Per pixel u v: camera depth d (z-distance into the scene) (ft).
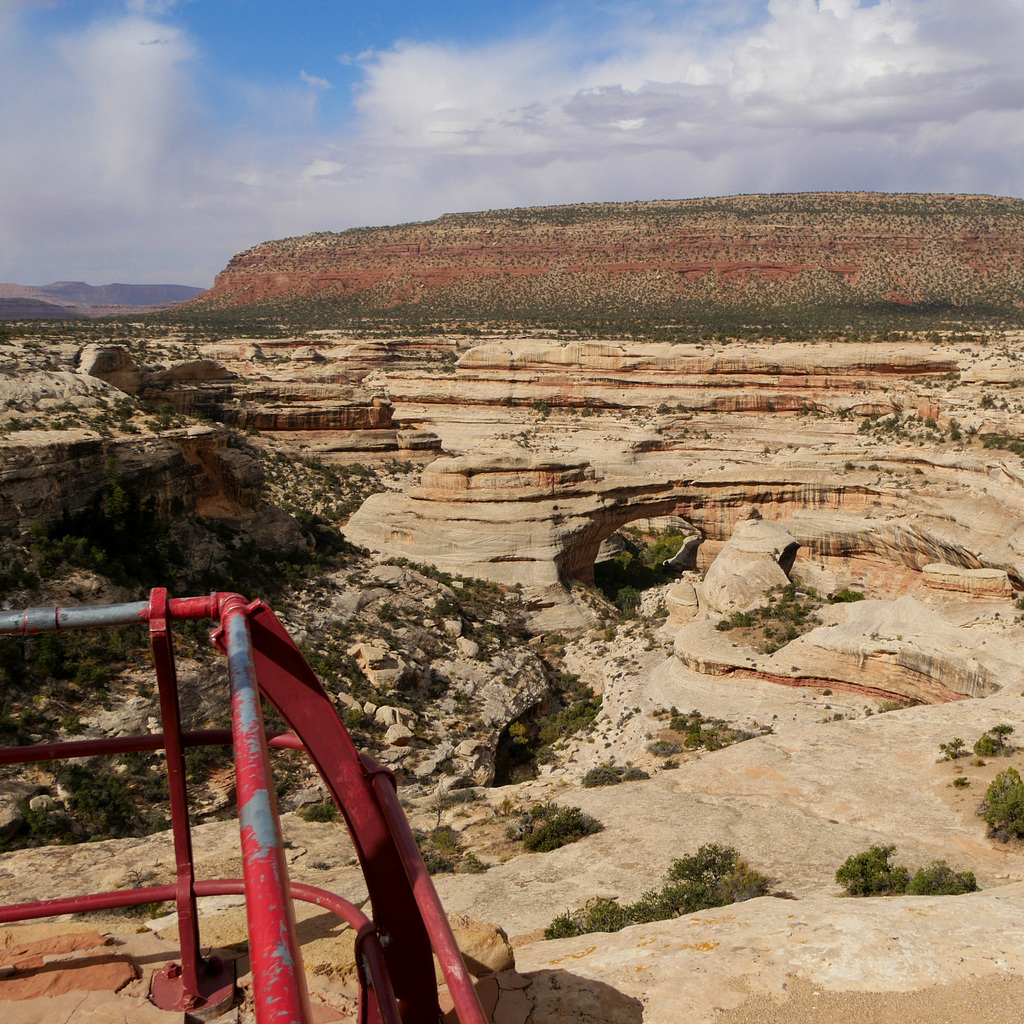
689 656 144.66
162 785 106.93
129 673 120.98
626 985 28.35
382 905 14.10
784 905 36.83
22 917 17.46
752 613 172.35
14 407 158.40
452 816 98.32
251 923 8.52
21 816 95.91
